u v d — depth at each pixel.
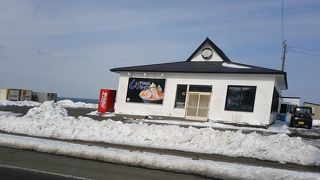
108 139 14.14
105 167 9.62
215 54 30.70
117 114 29.08
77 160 10.38
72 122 16.70
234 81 26.28
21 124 16.19
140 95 29.20
